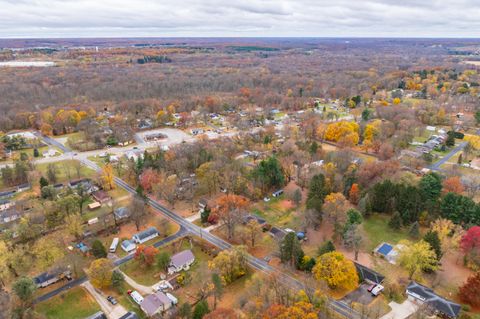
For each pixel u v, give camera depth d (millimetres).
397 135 182125
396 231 110125
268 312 67812
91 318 76500
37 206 116312
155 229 109812
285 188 138625
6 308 73000
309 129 195500
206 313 72312
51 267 89312
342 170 140000
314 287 80625
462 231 100875
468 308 78312
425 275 90000
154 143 195875
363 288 84625
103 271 84938
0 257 86562
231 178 133500
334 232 105625
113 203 121125
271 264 96000
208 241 106250
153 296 81688
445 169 148875
